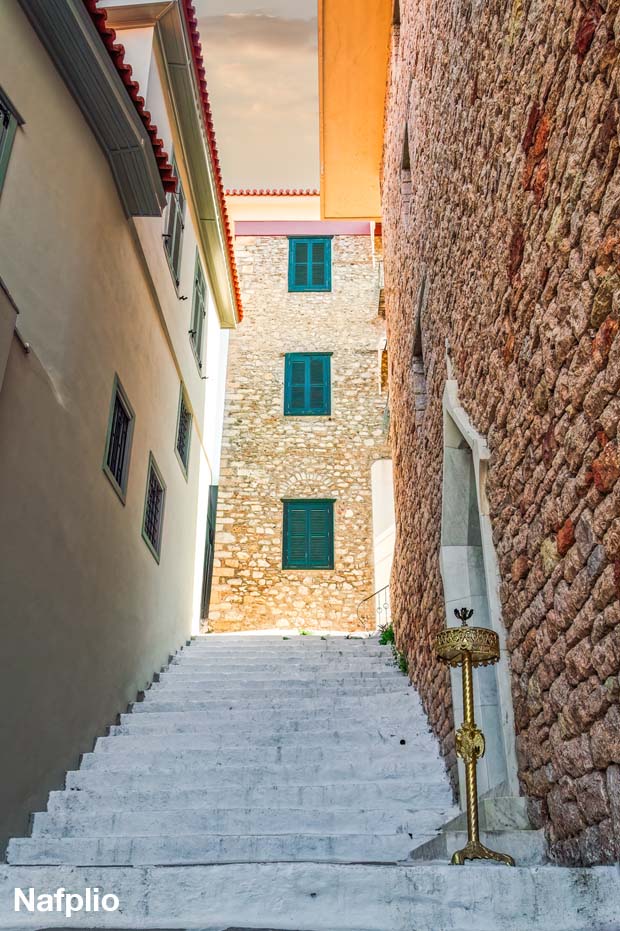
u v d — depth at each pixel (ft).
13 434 16.29
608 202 9.54
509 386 14.10
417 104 25.73
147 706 25.08
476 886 9.53
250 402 54.65
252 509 51.16
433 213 22.43
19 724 16.55
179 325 34.35
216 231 40.16
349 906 9.53
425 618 24.43
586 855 10.68
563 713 11.52
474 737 12.00
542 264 12.03
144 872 9.91
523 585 13.51
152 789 19.02
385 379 53.42
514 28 13.29
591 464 10.30
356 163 41.52
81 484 20.45
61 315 19.25
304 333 57.21
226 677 28.81
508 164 13.82
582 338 10.48
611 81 9.37
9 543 16.05
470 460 20.17
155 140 23.36
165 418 31.22
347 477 52.37
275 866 9.90
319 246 60.49
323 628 47.75
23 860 15.55
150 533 28.84
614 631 9.69
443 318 20.92
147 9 28.02
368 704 25.17
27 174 17.76
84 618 20.76
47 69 19.24
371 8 33.19
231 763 20.67
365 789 18.81
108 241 23.08
